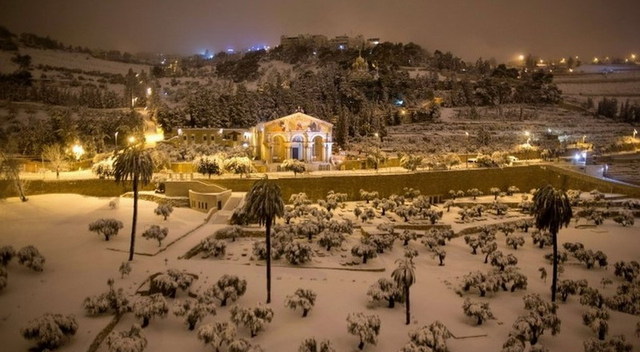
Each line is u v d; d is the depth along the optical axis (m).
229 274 70.81
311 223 89.56
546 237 92.62
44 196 100.00
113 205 95.19
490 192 132.12
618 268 79.69
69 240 78.00
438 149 167.62
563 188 137.38
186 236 85.00
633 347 55.94
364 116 187.50
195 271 70.56
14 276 63.97
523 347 51.03
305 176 116.06
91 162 122.31
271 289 67.31
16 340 49.41
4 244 74.00
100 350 49.69
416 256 84.69
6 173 95.69
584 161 156.25
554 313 63.91
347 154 151.75
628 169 160.25
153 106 198.00
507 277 71.81
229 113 169.12
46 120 164.12
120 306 55.91
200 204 99.94
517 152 157.25
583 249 86.69
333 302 64.62
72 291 60.72
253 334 55.31
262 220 63.34
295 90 199.25
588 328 61.59
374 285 65.25
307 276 72.69
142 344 47.81
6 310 55.19
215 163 109.69
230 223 94.31
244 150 137.50
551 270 82.19
